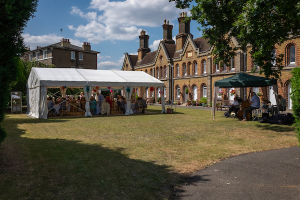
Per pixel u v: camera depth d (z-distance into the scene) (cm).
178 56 3612
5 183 408
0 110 470
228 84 1361
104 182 422
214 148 679
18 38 491
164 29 4066
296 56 1917
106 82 1661
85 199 356
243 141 771
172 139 809
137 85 1767
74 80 1578
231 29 1140
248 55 2403
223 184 418
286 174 460
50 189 389
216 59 1234
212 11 1098
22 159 551
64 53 4325
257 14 823
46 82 1489
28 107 1830
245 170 489
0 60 456
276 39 956
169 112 1881
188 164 533
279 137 829
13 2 423
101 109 1784
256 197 365
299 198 358
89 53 4719
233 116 1542
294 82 519
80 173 465
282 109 1335
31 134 895
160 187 406
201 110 2178
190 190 395
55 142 752
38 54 4462
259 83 1323
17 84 2248
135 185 412
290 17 849
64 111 1691
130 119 1424
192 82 3234
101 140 791
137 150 655
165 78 3753
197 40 3341
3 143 713
